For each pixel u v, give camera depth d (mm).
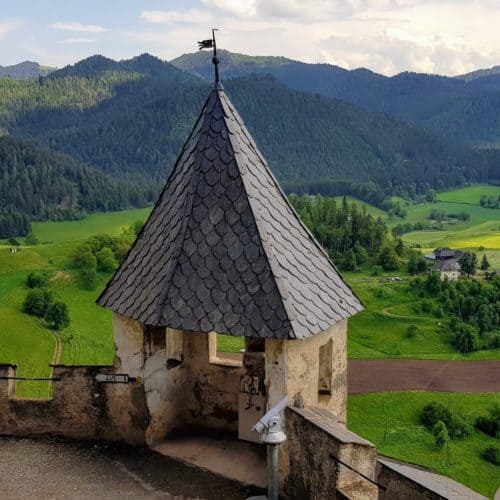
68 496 10852
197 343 13289
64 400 12531
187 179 11641
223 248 10836
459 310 97812
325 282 11484
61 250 118688
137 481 11328
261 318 10094
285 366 10344
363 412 65125
